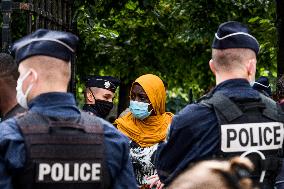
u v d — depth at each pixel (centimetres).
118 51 1250
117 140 245
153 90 450
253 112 289
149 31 1239
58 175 229
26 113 237
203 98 301
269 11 877
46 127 232
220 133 284
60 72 241
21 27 768
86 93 473
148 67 1292
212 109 289
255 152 284
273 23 948
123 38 1246
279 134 292
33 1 456
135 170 442
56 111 237
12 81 277
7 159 226
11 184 226
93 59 1190
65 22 557
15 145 227
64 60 242
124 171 247
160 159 301
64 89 243
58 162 229
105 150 240
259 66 1049
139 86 451
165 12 1157
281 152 294
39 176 227
